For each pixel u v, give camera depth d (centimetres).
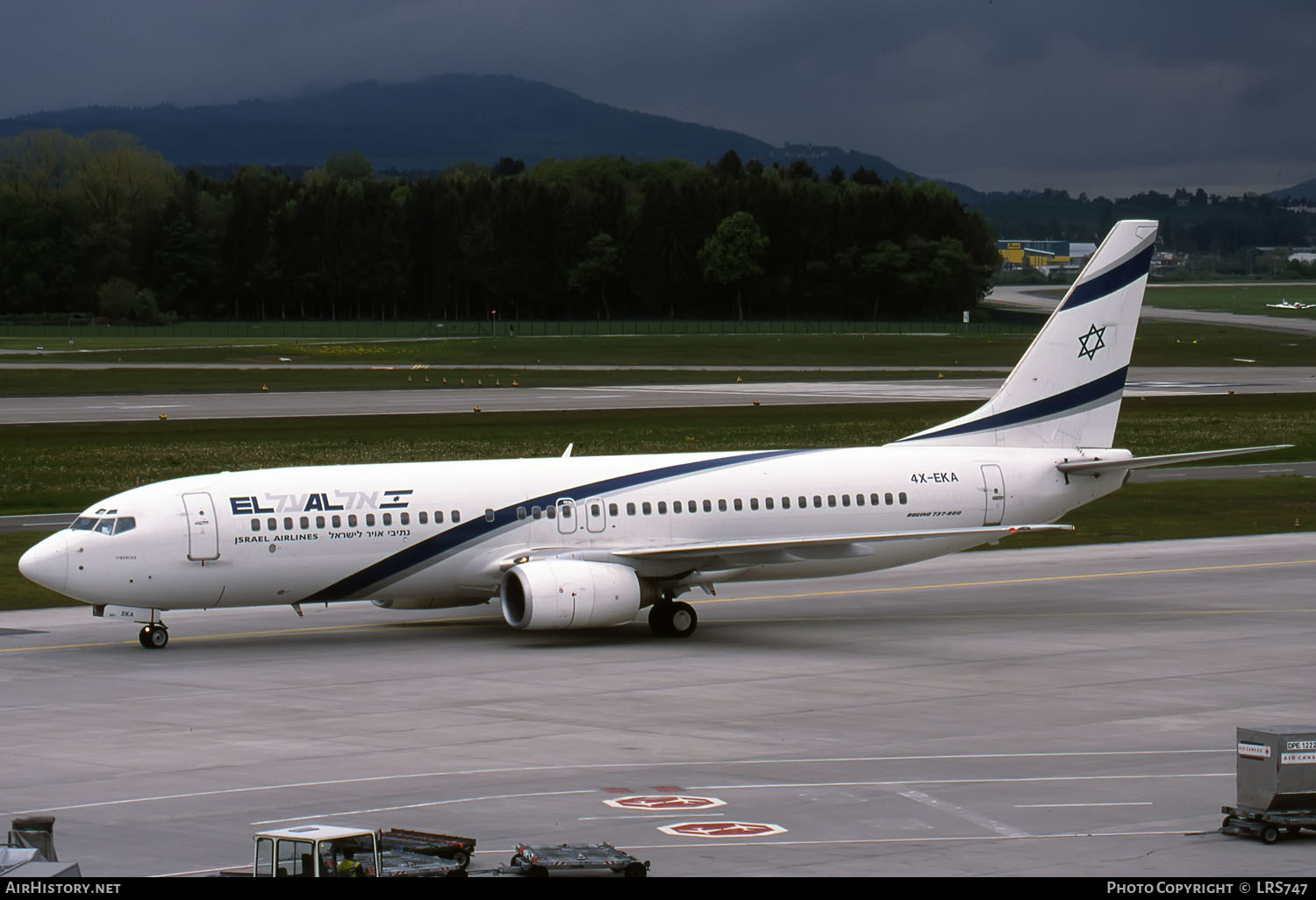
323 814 7400
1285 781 6825
